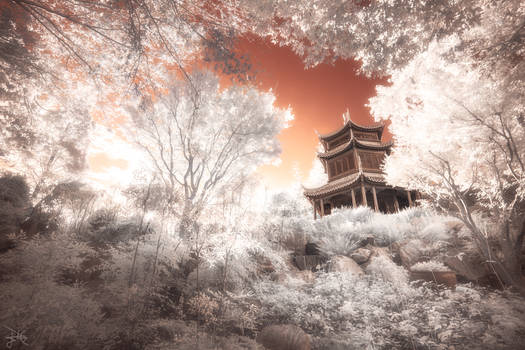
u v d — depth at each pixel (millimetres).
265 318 4660
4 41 3961
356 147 18484
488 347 3410
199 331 3529
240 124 9641
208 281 4836
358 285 5406
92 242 5297
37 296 2533
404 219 9500
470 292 4547
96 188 9375
